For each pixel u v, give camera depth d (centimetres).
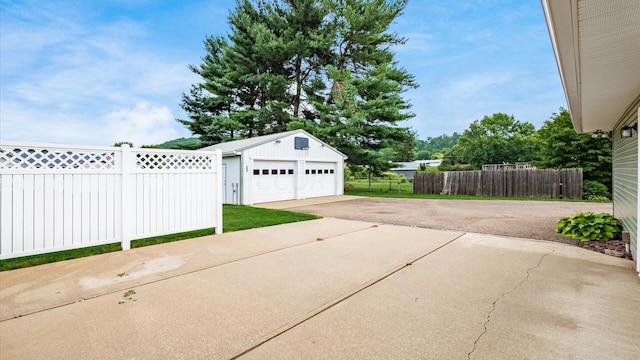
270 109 2172
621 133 480
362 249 484
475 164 3406
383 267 392
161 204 527
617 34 239
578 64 303
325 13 2069
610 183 1462
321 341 220
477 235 590
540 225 696
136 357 200
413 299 293
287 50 2045
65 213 426
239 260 423
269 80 2138
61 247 422
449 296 300
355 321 249
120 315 258
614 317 257
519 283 336
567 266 397
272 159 1295
